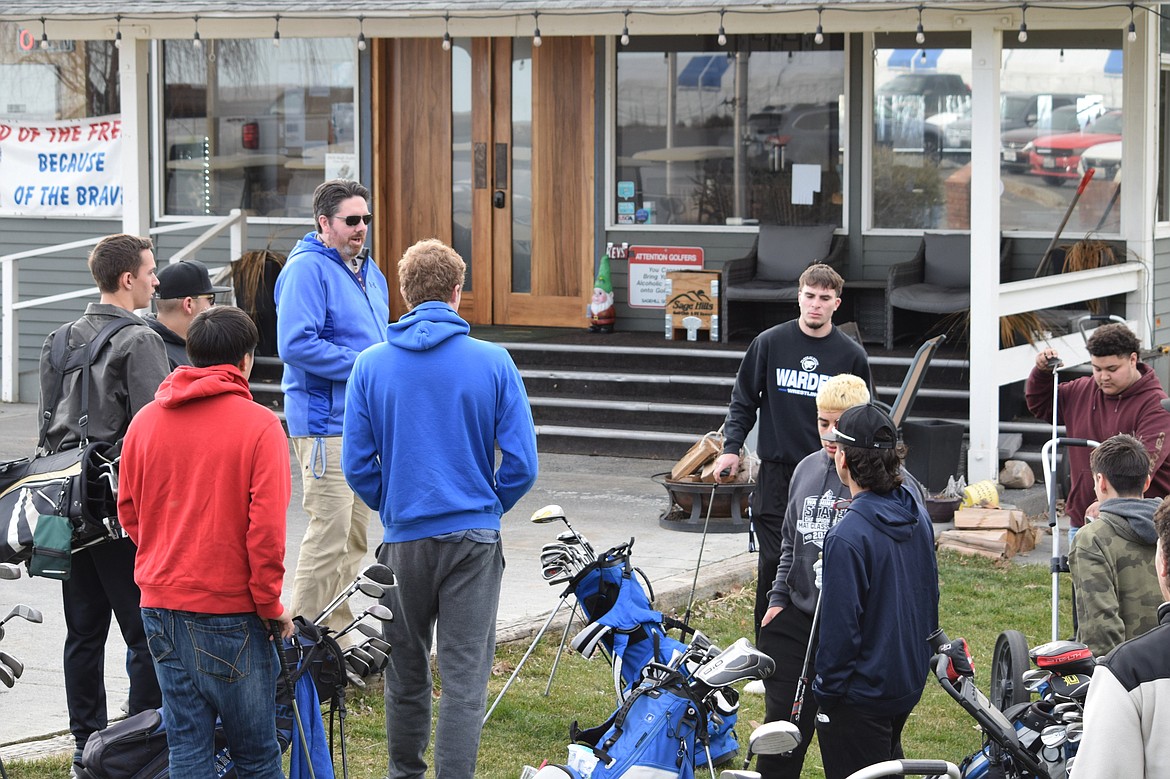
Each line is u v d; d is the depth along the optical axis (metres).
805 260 15.02
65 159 17.39
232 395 5.05
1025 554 10.89
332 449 7.23
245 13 13.16
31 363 17.36
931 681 8.10
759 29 12.54
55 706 6.94
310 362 7.13
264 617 5.00
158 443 5.03
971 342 12.00
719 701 5.01
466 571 5.71
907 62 15.03
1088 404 7.50
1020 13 11.74
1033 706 5.25
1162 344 14.63
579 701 7.43
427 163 16.56
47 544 5.75
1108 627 5.70
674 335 15.26
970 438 12.10
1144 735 3.40
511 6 12.50
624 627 5.49
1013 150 14.81
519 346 14.91
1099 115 14.47
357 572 7.73
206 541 4.96
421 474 5.66
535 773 4.77
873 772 3.71
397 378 5.69
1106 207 14.48
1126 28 12.70
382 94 16.56
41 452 6.19
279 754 5.18
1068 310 14.29
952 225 15.06
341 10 12.98
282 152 16.88
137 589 6.03
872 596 4.99
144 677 6.11
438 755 5.64
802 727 5.89
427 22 13.60
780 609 6.10
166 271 6.52
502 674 7.81
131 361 6.05
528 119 16.19
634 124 15.85
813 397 7.14
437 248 5.85
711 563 9.85
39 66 17.39
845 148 15.25
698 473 11.01
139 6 13.47
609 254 15.95
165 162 17.17
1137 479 5.89
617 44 15.77
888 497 5.12
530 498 12.10
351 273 7.45
